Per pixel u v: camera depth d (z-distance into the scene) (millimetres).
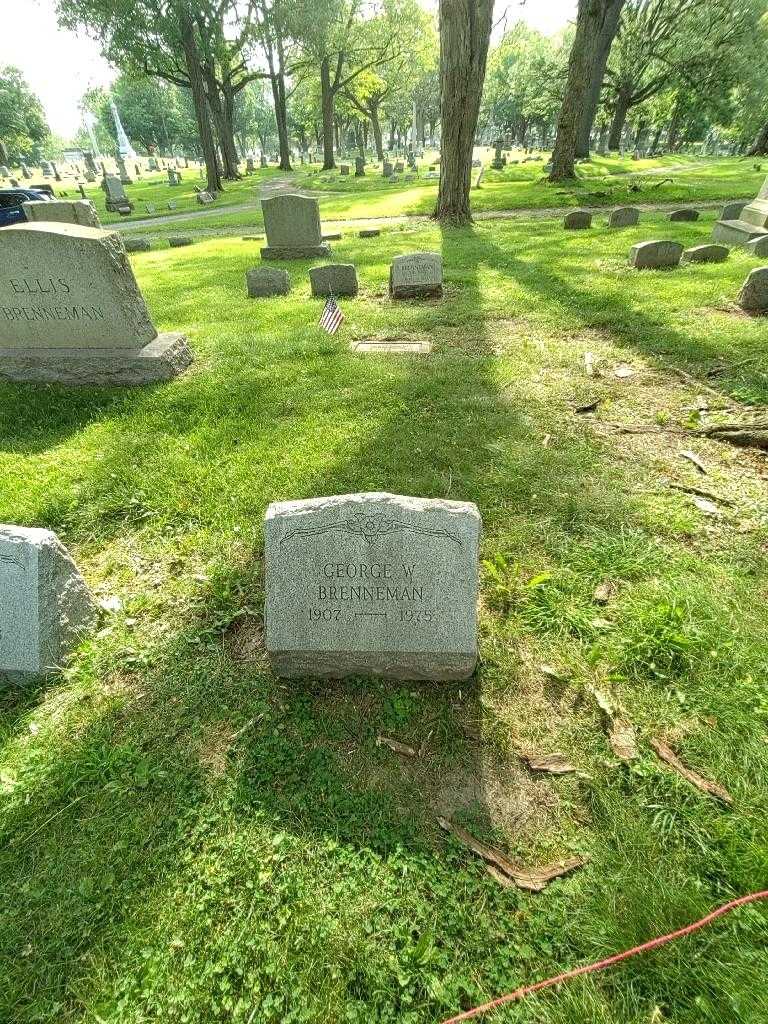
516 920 1926
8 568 2771
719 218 13953
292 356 6543
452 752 2475
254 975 1813
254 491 4160
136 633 3139
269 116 90688
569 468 4211
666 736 2438
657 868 1992
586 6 19797
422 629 2629
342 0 33438
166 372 6188
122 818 2275
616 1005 1688
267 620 2682
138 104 79188
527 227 14820
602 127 56531
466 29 12617
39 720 2695
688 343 6281
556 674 2719
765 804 2143
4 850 2193
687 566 3281
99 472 4492
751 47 33906
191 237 18766
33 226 5883
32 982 1837
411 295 8664
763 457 4320
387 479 4148
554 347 6523
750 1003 1621
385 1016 1719
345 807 2285
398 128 88688
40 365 6238
